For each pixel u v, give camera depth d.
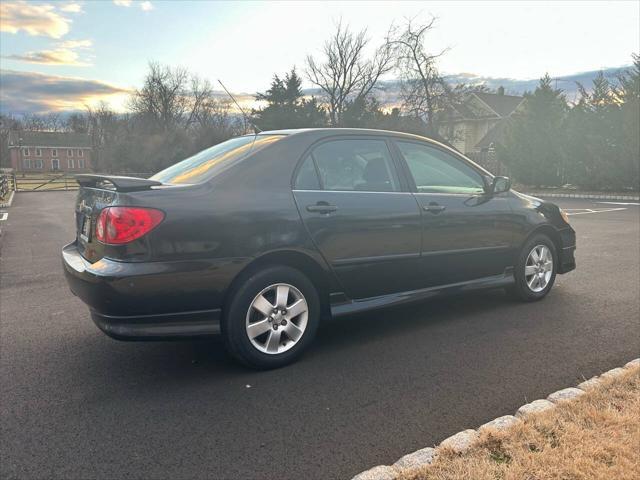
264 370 3.65
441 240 4.43
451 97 33.50
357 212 3.91
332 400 3.19
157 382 3.48
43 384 3.46
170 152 56.84
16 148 88.81
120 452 2.64
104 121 89.19
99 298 3.15
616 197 21.19
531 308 5.11
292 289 3.69
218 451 2.64
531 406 2.96
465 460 2.43
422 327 4.57
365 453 2.61
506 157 26.47
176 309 3.28
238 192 3.50
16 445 2.71
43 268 7.63
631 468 2.34
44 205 20.19
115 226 3.13
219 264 3.35
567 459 2.41
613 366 3.66
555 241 5.51
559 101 25.25
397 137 4.43
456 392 3.28
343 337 4.34
